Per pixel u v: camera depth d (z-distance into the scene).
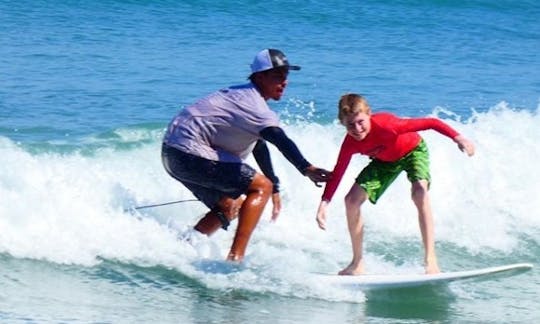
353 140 23.12
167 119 40.78
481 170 31.72
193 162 23.80
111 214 25.05
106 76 49.12
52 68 50.06
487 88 54.69
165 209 26.84
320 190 29.08
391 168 23.88
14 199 24.25
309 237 26.75
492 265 26.44
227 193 24.22
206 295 22.28
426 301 23.09
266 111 23.66
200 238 24.72
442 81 55.72
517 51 70.50
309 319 21.22
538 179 31.83
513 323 21.95
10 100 41.94
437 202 30.08
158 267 23.50
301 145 32.50
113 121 39.34
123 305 21.34
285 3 76.50
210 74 51.88
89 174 27.55
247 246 25.36
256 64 23.81
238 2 75.44
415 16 79.19
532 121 35.53
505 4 87.38
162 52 57.59
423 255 26.62
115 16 67.75
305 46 64.19
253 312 21.41
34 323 19.73
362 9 78.75
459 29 77.31
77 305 21.09
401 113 46.06
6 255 23.31
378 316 21.81
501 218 29.67
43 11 67.00
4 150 28.83
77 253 23.59
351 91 50.09
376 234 27.59
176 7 72.44
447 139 32.78
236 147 24.03
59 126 37.59
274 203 25.58
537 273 25.97
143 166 30.45
